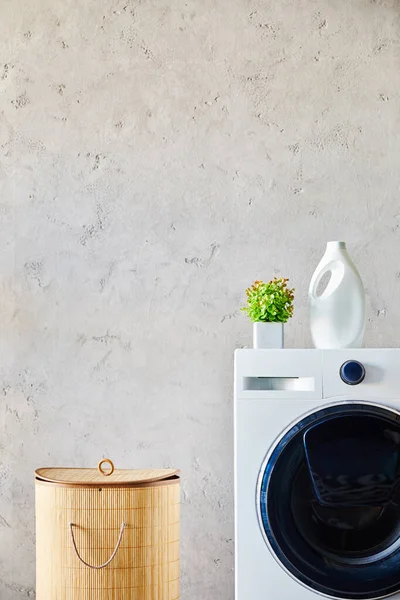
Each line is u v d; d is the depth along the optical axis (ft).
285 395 7.76
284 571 7.62
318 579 7.57
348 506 7.62
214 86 9.93
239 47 9.95
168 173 9.89
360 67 9.93
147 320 9.79
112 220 9.87
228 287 9.80
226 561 9.55
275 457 7.68
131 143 9.92
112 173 9.91
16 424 9.68
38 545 7.97
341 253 8.41
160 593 7.88
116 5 9.99
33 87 9.96
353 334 8.25
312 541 7.66
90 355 9.76
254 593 7.61
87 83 9.95
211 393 9.71
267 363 7.81
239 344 9.75
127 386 9.73
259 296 8.38
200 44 9.96
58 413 9.70
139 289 9.82
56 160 9.92
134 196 9.88
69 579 7.66
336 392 7.75
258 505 7.67
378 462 7.64
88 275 9.83
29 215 9.88
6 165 9.92
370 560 7.63
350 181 9.87
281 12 9.97
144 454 9.66
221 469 9.64
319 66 9.93
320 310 8.29
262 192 9.87
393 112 9.92
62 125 9.93
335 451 7.66
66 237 9.87
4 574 9.52
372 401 7.73
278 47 9.95
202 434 9.68
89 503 7.68
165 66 9.95
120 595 7.63
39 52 9.98
